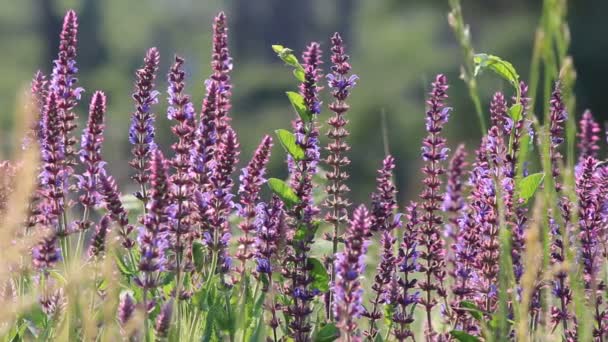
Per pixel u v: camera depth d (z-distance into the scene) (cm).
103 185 657
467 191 733
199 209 664
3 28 8331
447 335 666
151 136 695
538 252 614
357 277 576
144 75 699
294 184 684
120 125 4794
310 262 668
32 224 648
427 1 5169
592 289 634
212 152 681
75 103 700
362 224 577
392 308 693
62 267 695
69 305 595
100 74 7569
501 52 4100
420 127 4300
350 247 577
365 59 5438
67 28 707
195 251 684
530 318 659
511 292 604
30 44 8331
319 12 8862
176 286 645
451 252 738
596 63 3759
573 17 3816
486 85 3641
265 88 5419
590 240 640
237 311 649
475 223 664
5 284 607
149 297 654
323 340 630
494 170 648
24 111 495
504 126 650
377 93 4525
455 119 3675
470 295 684
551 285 644
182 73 710
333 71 705
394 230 717
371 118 4312
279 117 5044
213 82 698
